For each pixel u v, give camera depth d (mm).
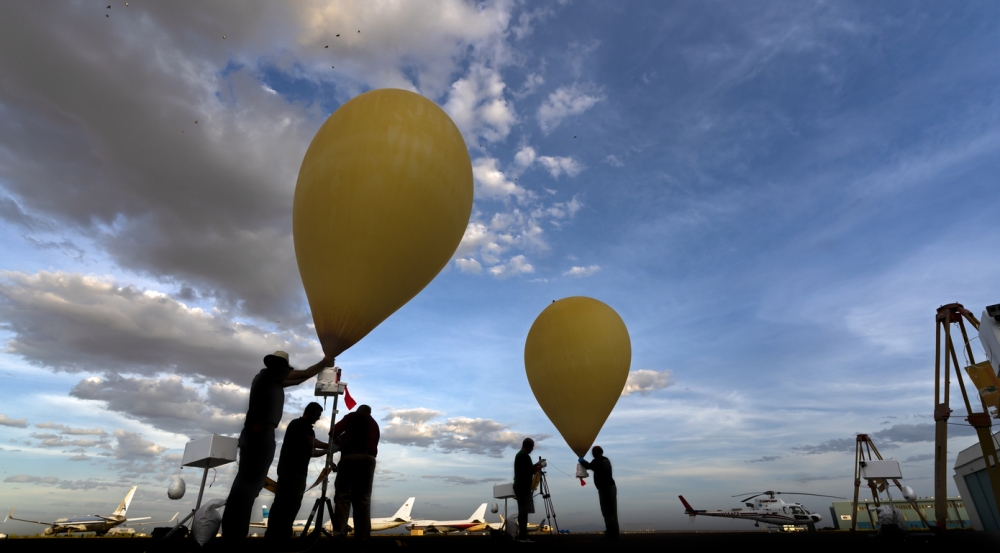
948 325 17172
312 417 6141
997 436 15953
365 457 6203
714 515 35406
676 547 7023
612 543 8375
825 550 5832
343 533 6105
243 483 5074
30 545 5945
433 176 6258
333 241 5832
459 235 7039
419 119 6562
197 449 6184
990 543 7188
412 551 6242
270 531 5523
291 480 5652
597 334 13531
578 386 13258
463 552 6246
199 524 5207
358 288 5801
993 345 10742
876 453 23562
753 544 7301
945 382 16891
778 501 33438
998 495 14375
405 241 6012
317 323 5855
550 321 14164
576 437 13234
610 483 9031
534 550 6727
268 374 5543
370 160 5988
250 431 5227
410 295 6543
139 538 7707
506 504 10125
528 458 8906
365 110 6488
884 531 8094
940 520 15641
